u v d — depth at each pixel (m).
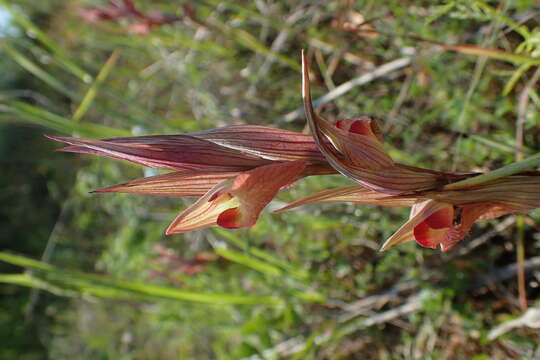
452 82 0.43
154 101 0.74
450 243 0.25
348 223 0.48
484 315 0.41
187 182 0.24
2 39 0.55
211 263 0.59
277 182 0.24
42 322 1.06
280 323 0.52
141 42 0.71
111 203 0.78
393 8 0.44
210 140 0.24
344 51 0.50
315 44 0.51
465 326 0.41
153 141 0.24
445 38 0.42
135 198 0.73
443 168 0.43
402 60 0.45
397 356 0.47
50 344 1.03
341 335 0.48
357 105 0.50
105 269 0.85
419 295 0.44
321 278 0.49
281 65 0.58
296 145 0.24
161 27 0.63
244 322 0.56
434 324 0.43
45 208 1.13
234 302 0.47
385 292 0.47
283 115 0.58
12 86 1.10
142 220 0.73
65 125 0.49
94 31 0.80
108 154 0.24
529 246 0.40
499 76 0.40
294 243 0.52
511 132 0.39
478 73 0.36
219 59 0.65
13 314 1.10
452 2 0.35
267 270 0.49
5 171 1.17
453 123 0.42
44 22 0.94
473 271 0.42
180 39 0.63
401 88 0.48
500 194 0.25
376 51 0.48
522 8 0.36
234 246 0.58
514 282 0.41
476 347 0.42
